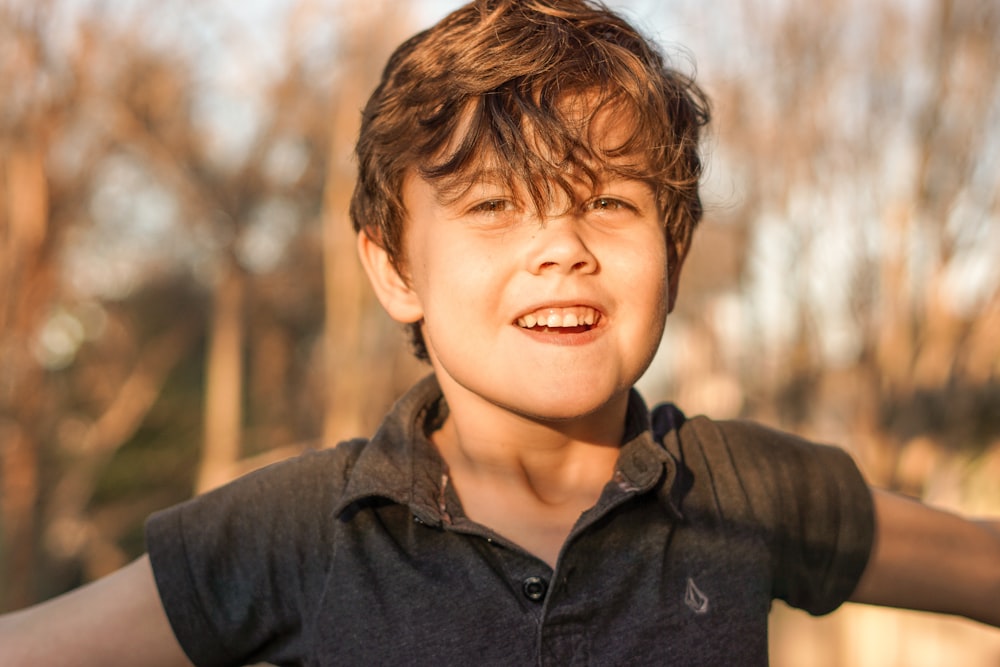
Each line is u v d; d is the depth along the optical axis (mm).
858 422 4824
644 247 1176
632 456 1242
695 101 1514
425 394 1340
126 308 10938
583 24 1301
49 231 6848
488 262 1140
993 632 5980
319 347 11750
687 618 1146
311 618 1165
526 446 1231
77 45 6430
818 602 1343
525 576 1125
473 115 1179
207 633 1198
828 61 4262
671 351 6977
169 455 12695
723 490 1294
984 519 1543
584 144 1152
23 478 7148
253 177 9789
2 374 6891
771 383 5508
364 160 1373
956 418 4758
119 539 11891
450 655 1090
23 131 6363
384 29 8188
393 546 1167
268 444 11930
